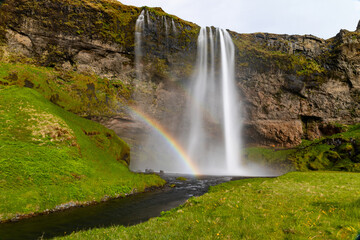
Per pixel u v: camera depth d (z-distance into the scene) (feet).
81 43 161.48
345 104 217.15
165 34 183.01
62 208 56.65
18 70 126.41
